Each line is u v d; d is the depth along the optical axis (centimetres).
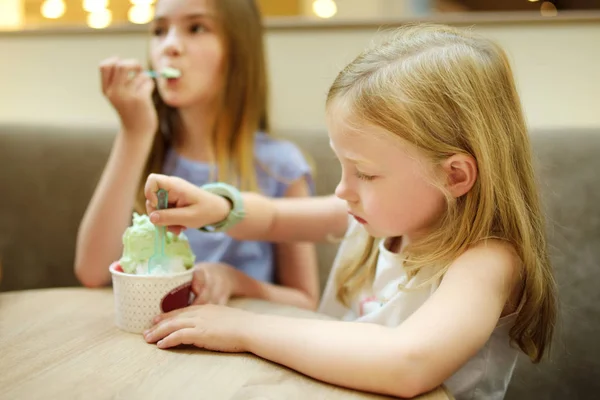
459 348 60
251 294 99
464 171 74
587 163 124
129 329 72
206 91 131
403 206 74
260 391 56
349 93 75
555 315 86
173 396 55
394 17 150
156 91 135
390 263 89
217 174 134
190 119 137
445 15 148
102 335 71
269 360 64
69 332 71
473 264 71
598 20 138
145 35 167
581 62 141
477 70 76
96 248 106
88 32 170
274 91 160
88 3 174
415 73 74
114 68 108
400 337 60
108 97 109
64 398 53
